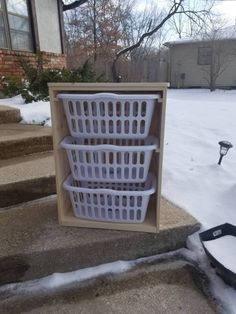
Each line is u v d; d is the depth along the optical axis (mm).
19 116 2650
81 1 7531
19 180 1583
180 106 4637
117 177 1311
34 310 1108
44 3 5473
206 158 2270
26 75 4266
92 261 1310
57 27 6102
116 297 1167
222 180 1888
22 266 1224
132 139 1357
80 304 1135
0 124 2547
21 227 1384
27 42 5090
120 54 10938
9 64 4461
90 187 1479
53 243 1265
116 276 1266
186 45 12742
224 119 3576
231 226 1372
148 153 1249
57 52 6145
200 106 4699
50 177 1655
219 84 12695
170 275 1271
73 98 1159
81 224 1386
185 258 1361
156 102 1269
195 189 1797
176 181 1891
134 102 1146
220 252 1277
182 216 1473
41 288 1204
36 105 3123
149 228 1346
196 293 1188
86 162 1293
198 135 2887
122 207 1342
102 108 1176
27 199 1629
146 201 1334
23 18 4914
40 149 2172
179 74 13328
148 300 1154
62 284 1221
